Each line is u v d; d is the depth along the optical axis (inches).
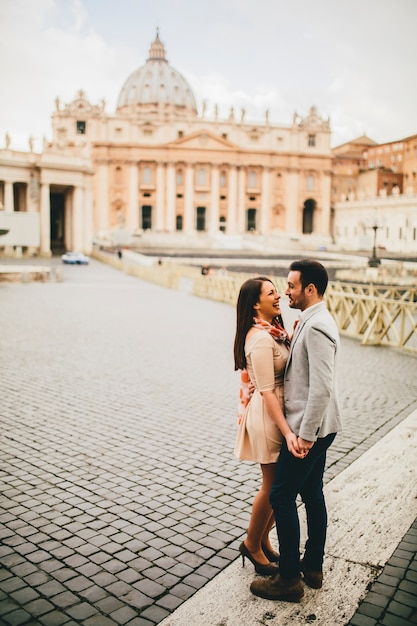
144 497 214.5
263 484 161.9
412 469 241.8
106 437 282.5
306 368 151.1
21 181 2214.6
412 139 3816.4
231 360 488.1
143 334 616.7
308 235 3880.4
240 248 3238.2
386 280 1381.6
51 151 2258.9
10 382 390.0
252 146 4146.2
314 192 4232.3
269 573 162.6
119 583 158.6
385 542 183.5
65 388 378.0
